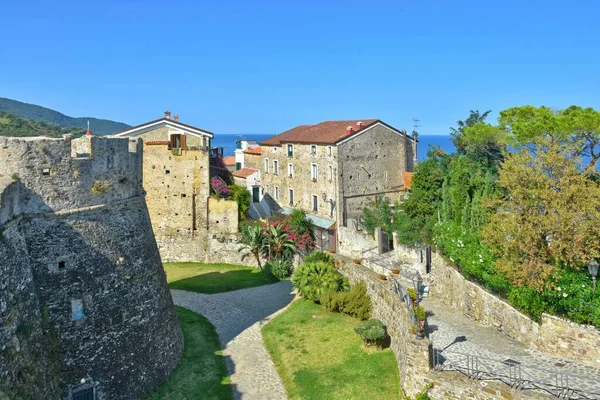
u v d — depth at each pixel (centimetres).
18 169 1656
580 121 2836
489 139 3816
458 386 1656
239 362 2422
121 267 1939
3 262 1430
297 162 5331
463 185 3034
